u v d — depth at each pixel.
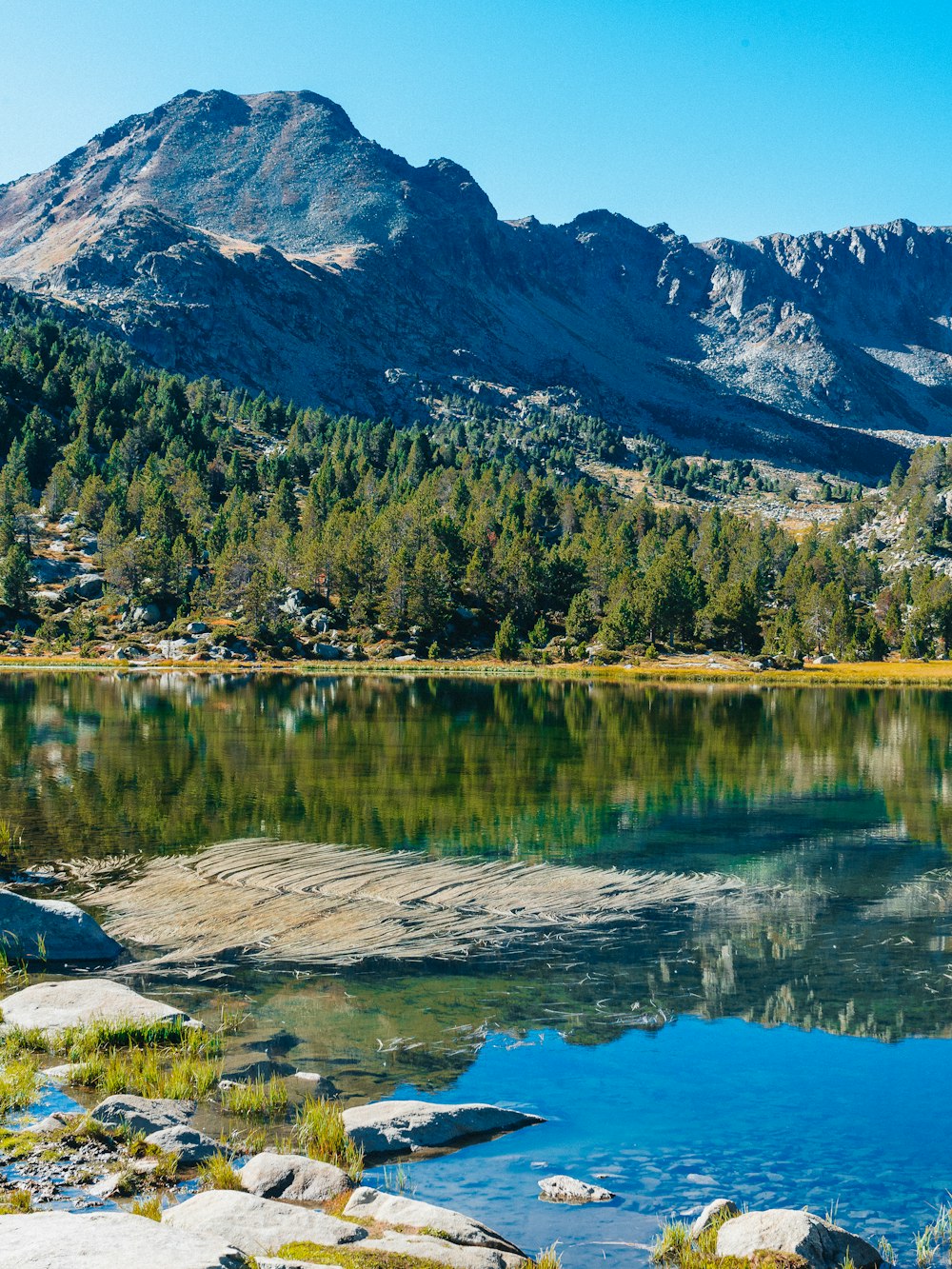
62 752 54.59
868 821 38.66
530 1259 10.48
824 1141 14.09
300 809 38.97
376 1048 17.02
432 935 23.45
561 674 149.88
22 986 19.66
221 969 20.97
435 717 80.69
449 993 19.77
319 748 58.25
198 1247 9.20
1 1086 14.51
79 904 25.50
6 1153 12.50
